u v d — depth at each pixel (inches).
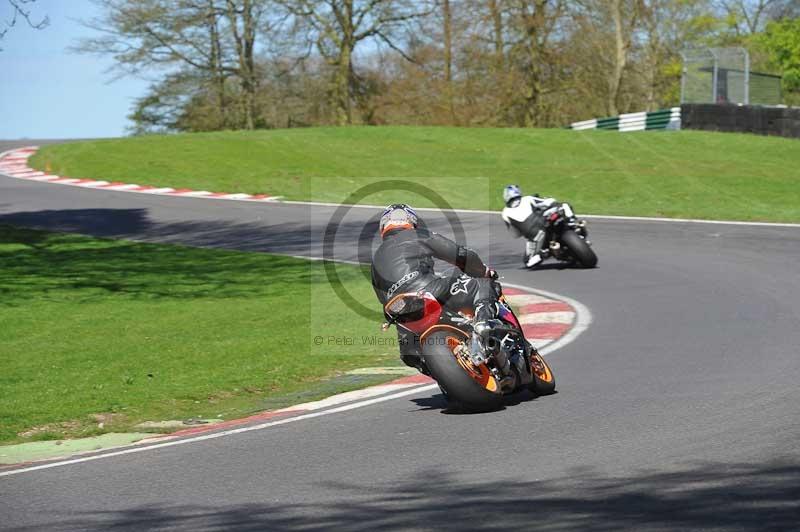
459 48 6560.0
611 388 1039.0
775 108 4498.0
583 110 7111.2
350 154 4495.6
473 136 4879.4
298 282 2116.1
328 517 672.4
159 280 2158.0
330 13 6560.0
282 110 7529.5
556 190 3599.9
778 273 1873.8
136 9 6727.4
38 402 1182.3
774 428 826.2
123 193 3735.2
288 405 1119.0
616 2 6540.4
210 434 978.1
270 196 3663.9
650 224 2800.2
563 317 1562.5
